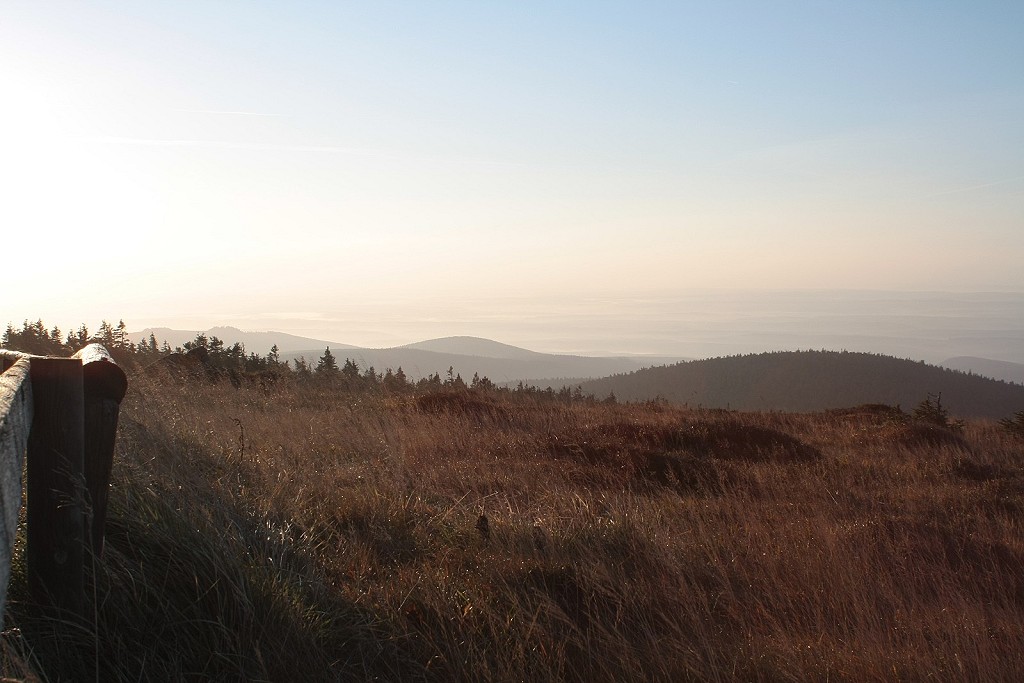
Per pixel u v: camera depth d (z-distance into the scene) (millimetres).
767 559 5645
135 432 6105
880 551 6359
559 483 8562
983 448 13742
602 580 4801
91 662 3207
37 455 3104
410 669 3676
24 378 2652
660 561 5293
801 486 9398
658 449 10875
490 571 4844
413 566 5066
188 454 6062
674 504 7945
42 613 3152
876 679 3891
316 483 6680
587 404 19297
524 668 3721
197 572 3721
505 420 13789
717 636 4285
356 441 9680
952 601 5199
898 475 10719
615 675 3752
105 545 3729
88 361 3416
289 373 18562
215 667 3312
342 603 4082
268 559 4203
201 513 4488
